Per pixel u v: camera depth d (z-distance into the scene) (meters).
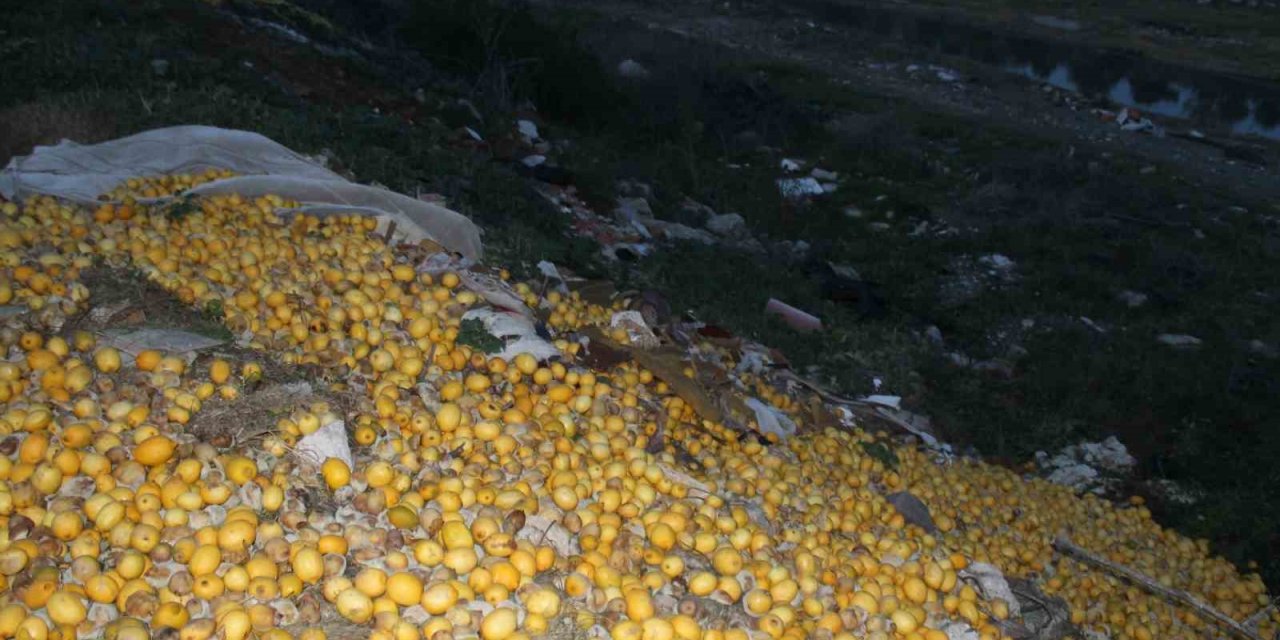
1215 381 13.90
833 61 36.84
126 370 5.45
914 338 14.17
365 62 16.59
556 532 5.14
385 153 11.95
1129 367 14.07
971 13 50.66
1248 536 10.41
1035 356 14.26
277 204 8.08
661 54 28.45
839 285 15.53
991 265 18.31
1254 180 26.53
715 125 24.27
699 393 7.65
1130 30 45.72
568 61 21.72
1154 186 23.92
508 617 4.43
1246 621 8.80
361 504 4.87
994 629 5.96
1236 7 49.97
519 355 6.86
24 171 7.73
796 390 9.72
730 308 12.50
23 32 12.85
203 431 5.02
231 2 16.38
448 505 5.01
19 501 4.38
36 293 5.86
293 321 6.41
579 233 13.59
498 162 14.81
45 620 3.95
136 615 4.07
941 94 33.25
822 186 21.98
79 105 10.22
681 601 5.00
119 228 6.96
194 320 6.10
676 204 17.86
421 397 6.11
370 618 4.38
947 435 11.48
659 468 6.11
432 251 8.26
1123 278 18.33
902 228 20.02
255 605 4.22
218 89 12.04
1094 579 8.20
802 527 6.25
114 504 4.43
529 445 5.89
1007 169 23.80
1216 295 18.08
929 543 7.02
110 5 14.39
